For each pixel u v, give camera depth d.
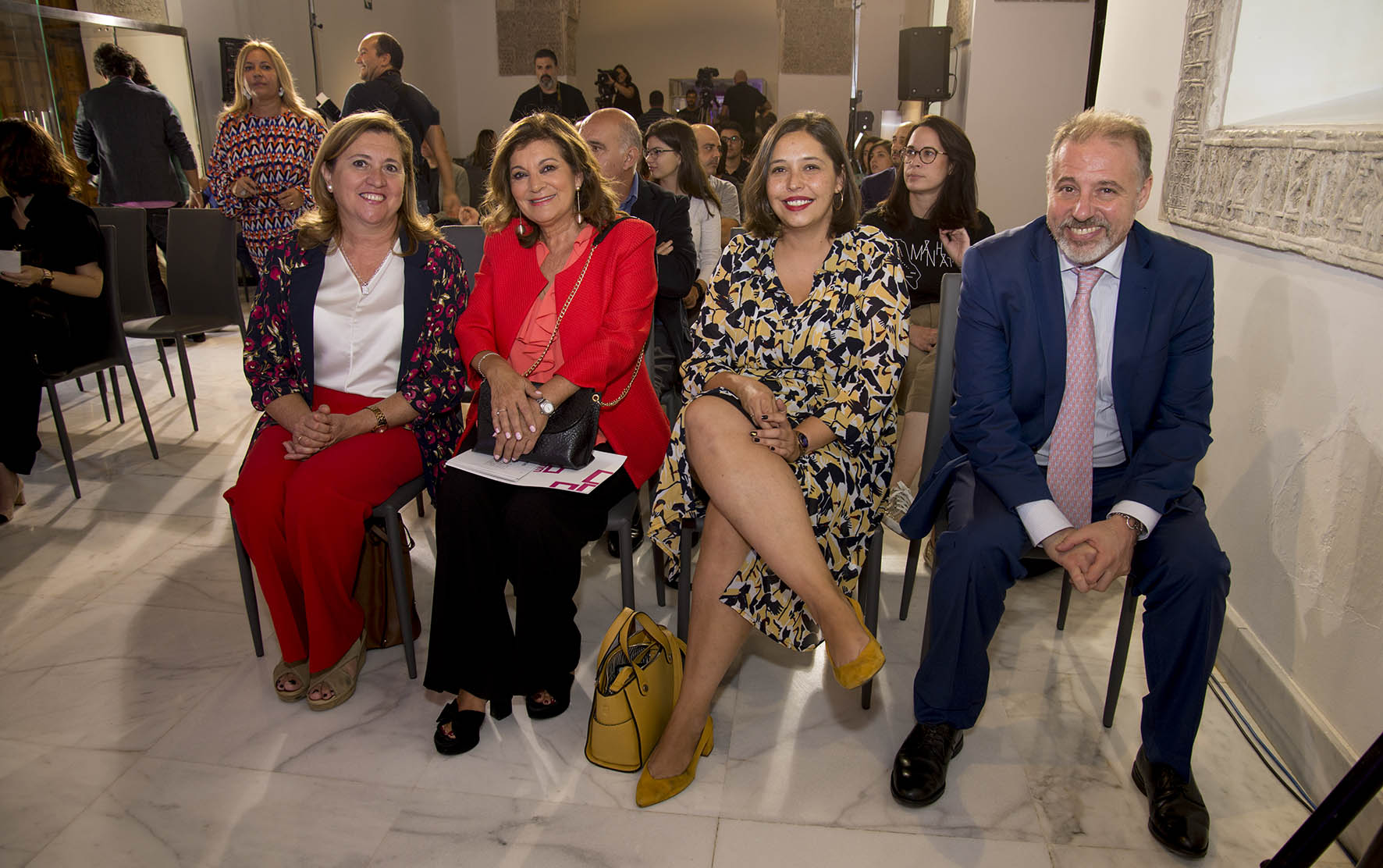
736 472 1.72
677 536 2.00
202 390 4.43
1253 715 2.02
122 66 5.36
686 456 1.93
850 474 1.89
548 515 1.87
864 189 4.24
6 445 2.88
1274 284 2.01
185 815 1.75
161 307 5.71
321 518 1.97
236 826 1.72
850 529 1.90
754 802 1.78
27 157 3.06
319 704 2.06
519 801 1.78
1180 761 1.73
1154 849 1.66
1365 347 1.67
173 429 3.91
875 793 1.80
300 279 2.15
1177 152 2.48
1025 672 2.20
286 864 1.63
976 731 1.99
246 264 6.36
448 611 1.89
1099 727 2.00
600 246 2.15
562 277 2.14
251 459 2.10
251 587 2.22
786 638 1.87
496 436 1.94
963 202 2.72
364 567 2.24
